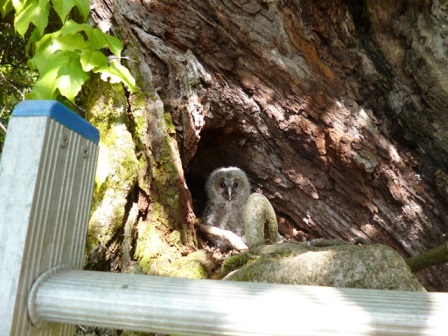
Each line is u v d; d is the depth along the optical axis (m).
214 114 3.09
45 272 0.65
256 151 3.47
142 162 2.28
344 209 3.36
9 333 0.59
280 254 1.42
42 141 0.64
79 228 0.76
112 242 2.00
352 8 2.94
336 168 3.23
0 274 0.61
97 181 1.94
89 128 0.78
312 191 3.39
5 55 3.17
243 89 3.07
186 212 2.49
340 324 0.58
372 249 1.21
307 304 0.60
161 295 0.62
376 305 0.60
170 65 2.60
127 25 2.46
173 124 2.66
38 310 0.63
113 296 0.62
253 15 2.81
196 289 0.63
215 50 2.88
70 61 2.00
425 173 3.09
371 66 3.01
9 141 0.65
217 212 3.97
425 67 2.90
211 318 0.60
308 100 3.07
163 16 2.68
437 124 2.99
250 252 1.60
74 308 0.63
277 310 0.59
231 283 0.65
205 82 2.80
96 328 1.80
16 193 0.63
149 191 2.30
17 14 2.10
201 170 4.33
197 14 2.74
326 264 1.17
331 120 3.09
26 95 1.94
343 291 0.64
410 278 1.14
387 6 2.88
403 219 3.17
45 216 0.65
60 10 1.99
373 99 3.09
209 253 2.21
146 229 2.24
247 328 0.59
